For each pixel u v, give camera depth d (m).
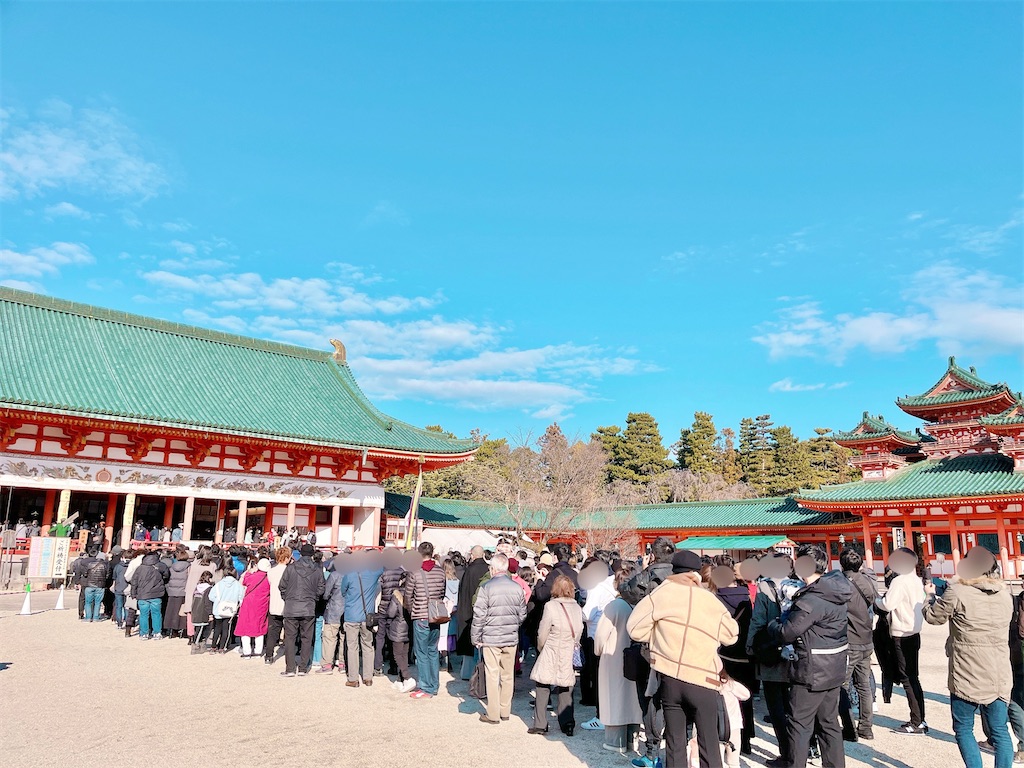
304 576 12.64
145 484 31.05
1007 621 7.10
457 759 8.06
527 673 13.75
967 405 39.69
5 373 27.55
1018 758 8.36
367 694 11.16
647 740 8.06
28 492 34.50
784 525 43.47
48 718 9.37
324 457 36.72
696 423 97.94
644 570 8.60
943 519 35.75
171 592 16.02
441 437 40.09
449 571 13.60
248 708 10.15
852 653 9.05
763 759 8.42
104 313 34.97
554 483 55.06
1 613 19.38
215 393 34.09
